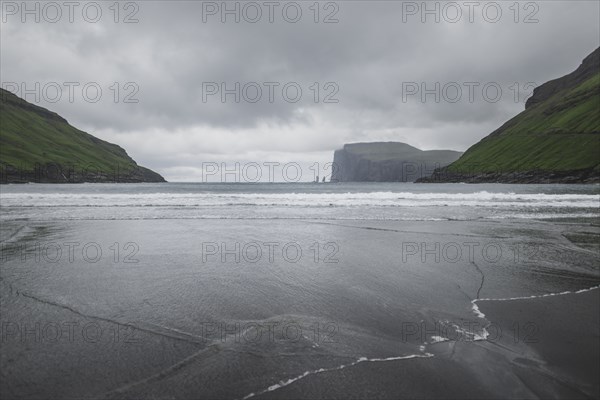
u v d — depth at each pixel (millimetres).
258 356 4961
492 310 6875
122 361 4738
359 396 4051
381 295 7723
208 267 9891
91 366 4590
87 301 7094
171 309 6730
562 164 129875
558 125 155500
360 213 24016
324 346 5301
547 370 4660
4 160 126875
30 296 7332
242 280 8695
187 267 9867
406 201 32875
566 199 36094
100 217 21125
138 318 6273
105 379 4301
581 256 11547
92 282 8352
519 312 6773
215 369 4586
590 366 4762
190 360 4809
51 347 5102
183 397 3967
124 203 29781
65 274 9016
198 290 7891
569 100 170250
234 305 6996
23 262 10234
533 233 16000
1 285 8039
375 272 9562
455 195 38031
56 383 4195
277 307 6926
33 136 171375
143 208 26766
